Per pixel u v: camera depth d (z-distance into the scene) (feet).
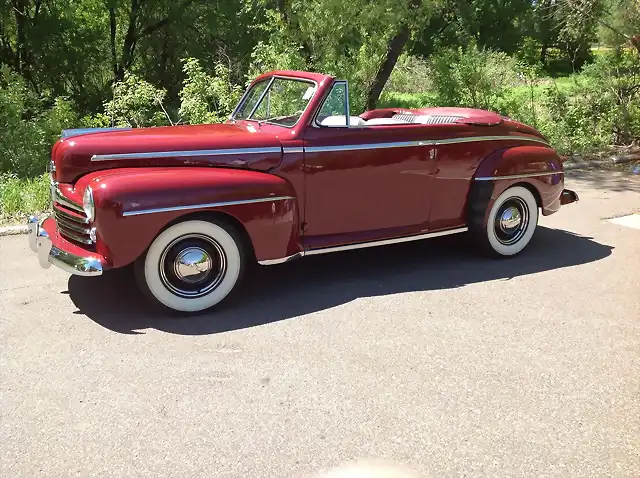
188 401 11.19
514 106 36.94
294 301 15.83
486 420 10.71
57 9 69.36
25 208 23.59
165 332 13.91
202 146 15.05
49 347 13.17
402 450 9.88
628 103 39.04
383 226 17.52
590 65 40.73
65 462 9.55
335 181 16.35
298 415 10.80
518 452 9.86
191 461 9.59
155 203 13.62
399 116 20.79
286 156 15.58
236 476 9.25
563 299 16.12
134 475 9.27
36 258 18.83
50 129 37.86
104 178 13.74
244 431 10.34
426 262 19.08
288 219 15.37
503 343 13.58
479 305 15.67
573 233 22.43
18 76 41.50
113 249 13.53
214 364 12.52
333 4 35.47
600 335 14.03
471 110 19.63
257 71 34.50
